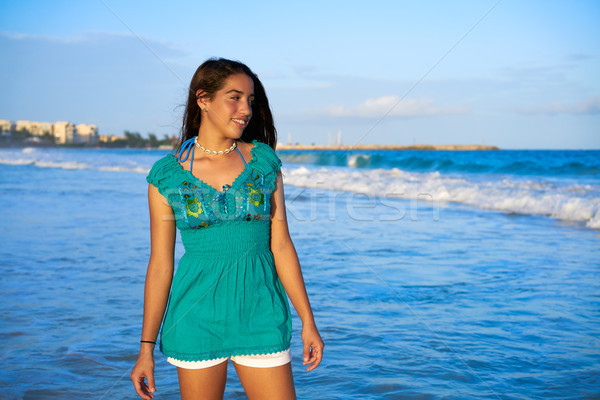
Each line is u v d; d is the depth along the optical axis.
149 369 2.00
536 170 22.48
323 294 4.96
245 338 2.02
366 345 3.68
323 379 3.15
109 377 3.14
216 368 2.04
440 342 3.73
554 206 10.66
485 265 6.11
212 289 2.04
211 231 2.06
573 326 4.07
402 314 4.35
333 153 26.88
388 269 5.94
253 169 2.12
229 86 2.07
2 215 9.79
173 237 2.11
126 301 4.60
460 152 51.84
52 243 7.19
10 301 4.59
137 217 9.59
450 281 5.41
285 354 2.06
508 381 3.09
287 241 2.21
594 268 5.93
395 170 21.19
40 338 3.74
